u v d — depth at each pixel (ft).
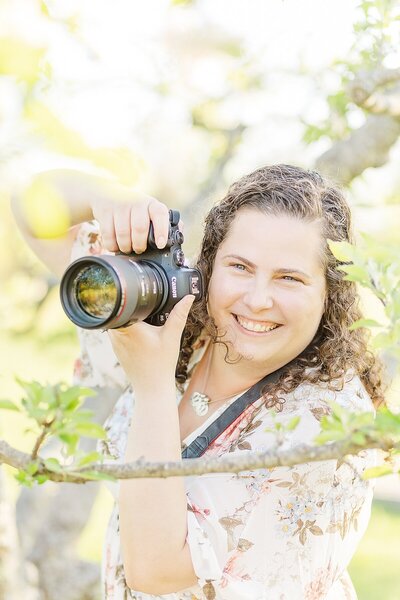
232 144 12.36
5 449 3.52
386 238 10.85
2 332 11.91
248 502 5.17
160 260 5.26
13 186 3.41
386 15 7.32
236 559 5.12
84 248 6.56
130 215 5.34
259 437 5.34
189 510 5.13
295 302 5.35
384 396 6.23
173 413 5.15
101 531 18.10
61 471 3.49
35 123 3.28
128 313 4.68
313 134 9.16
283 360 5.59
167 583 5.08
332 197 5.78
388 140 9.18
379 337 3.61
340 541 5.45
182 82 11.16
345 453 3.44
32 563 10.17
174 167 15.03
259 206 5.41
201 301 5.82
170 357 5.18
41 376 12.46
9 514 7.69
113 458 3.75
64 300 4.73
